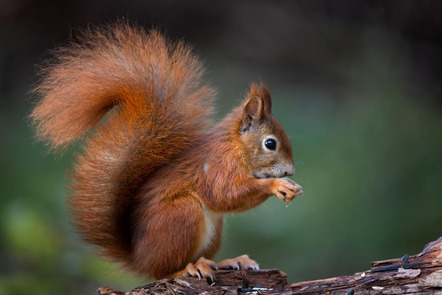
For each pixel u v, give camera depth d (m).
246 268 7.28
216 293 6.20
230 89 18.41
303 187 14.09
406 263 6.01
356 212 13.47
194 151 7.58
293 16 20.56
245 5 20.97
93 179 7.49
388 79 17.97
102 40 7.79
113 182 7.50
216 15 20.86
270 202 13.95
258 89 8.12
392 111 15.77
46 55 18.81
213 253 7.80
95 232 7.53
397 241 12.88
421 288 5.71
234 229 13.47
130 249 7.48
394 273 5.93
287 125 16.20
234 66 19.61
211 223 7.54
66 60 7.54
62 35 19.33
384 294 5.79
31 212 11.04
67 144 7.31
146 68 7.65
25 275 10.07
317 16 20.42
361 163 14.40
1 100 17.66
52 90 7.27
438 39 18.69
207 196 7.37
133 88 7.53
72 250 10.81
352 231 13.16
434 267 5.86
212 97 8.05
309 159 14.73
